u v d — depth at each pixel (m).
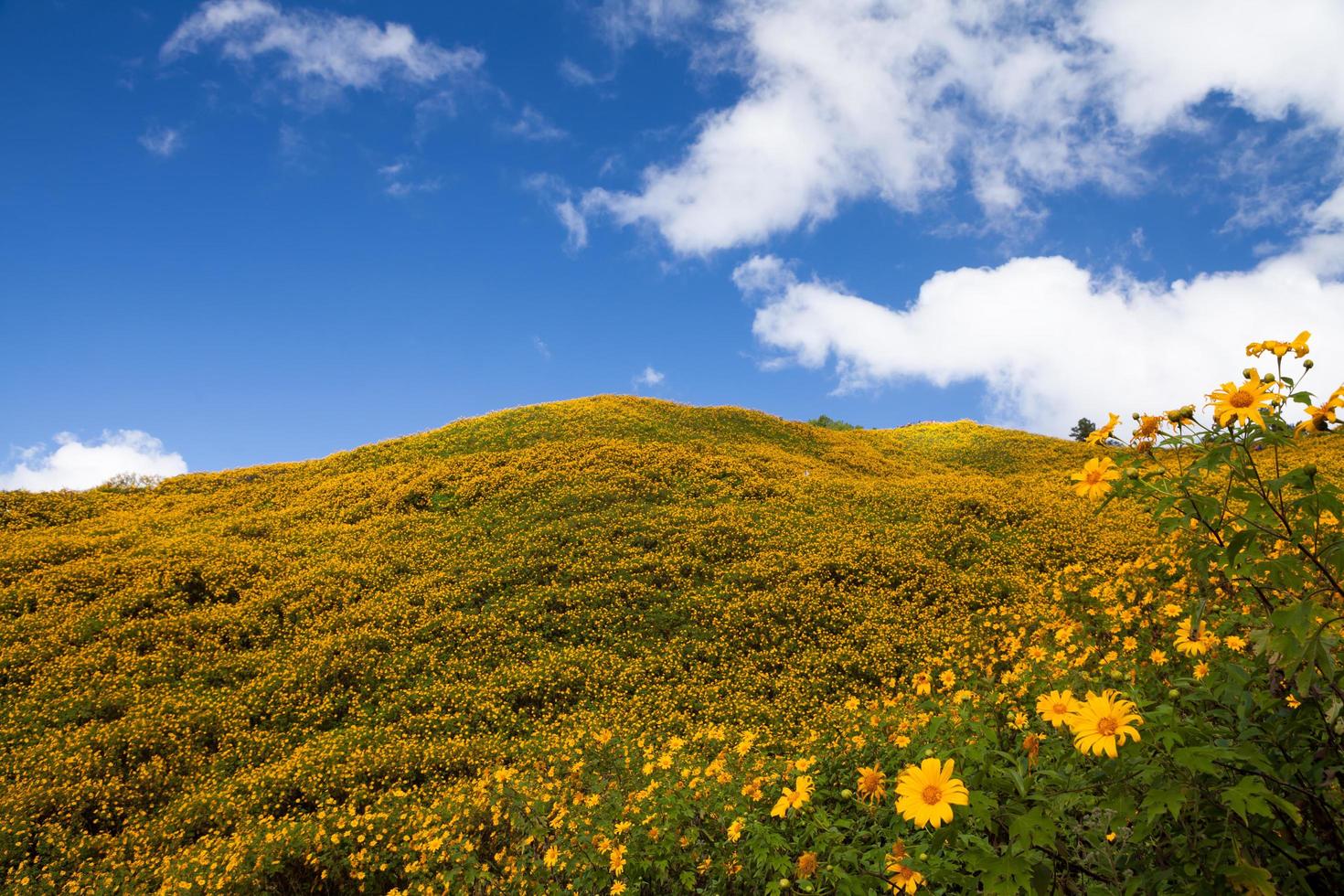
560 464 22.62
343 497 22.52
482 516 19.50
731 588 14.49
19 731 10.82
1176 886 1.87
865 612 13.46
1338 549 1.79
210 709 11.36
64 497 23.73
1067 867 1.94
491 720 11.02
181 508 23.11
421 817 6.94
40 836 8.34
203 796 9.11
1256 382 1.91
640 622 13.65
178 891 6.56
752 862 3.52
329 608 15.22
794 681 11.39
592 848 4.38
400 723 11.11
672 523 17.69
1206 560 1.97
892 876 2.05
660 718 10.55
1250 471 1.91
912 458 34.84
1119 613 4.54
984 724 2.91
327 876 6.54
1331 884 1.80
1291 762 1.93
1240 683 2.10
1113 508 18.38
